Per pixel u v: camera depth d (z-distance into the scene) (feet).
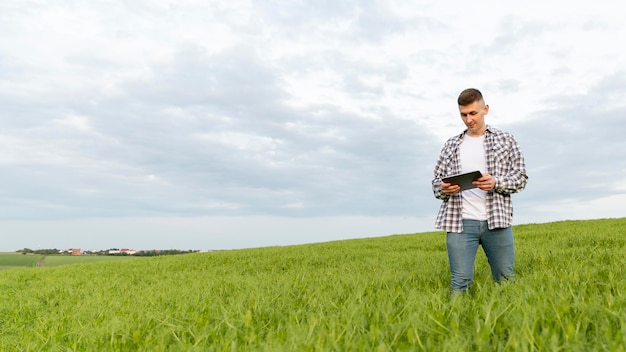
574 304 10.12
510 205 17.28
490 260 17.65
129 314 16.67
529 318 9.09
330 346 8.62
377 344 8.82
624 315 8.84
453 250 17.40
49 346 14.10
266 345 9.13
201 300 18.48
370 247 55.36
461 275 17.25
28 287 37.52
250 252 59.36
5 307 26.43
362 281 20.81
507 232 17.02
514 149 17.38
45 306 26.58
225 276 33.35
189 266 47.37
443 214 17.76
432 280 23.18
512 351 7.66
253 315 13.74
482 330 8.41
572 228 57.00
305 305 15.48
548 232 51.83
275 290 19.34
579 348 7.59
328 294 16.78
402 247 52.21
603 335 8.17
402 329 9.41
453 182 15.74
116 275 41.88
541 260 23.85
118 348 11.99
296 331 9.99
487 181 15.55
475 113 17.20
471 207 17.15
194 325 13.15
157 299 20.67
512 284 14.38
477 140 17.81
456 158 18.08
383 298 14.07
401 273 25.59
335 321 10.52
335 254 46.37
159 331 12.67
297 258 44.68
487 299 12.67
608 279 14.44
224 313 13.20
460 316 10.52
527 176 17.24
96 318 17.88
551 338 7.63
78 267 55.88
